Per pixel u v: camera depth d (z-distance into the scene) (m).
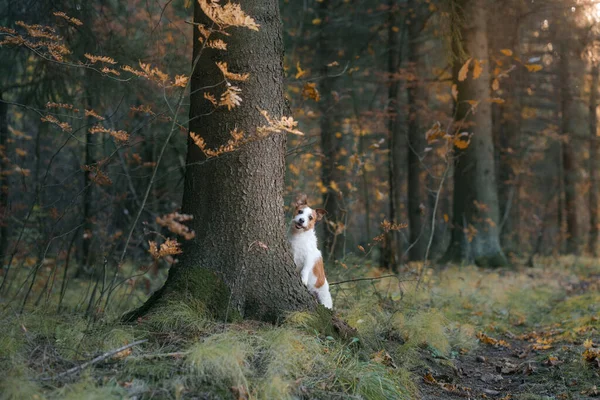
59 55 5.22
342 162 14.46
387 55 16.77
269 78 5.11
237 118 4.99
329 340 4.84
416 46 15.75
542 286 11.42
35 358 3.89
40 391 3.39
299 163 10.55
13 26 7.76
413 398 4.48
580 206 30.41
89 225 9.65
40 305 6.06
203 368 3.79
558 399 4.73
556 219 28.31
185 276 4.90
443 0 12.10
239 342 4.12
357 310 6.20
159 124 10.01
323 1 15.46
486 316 8.38
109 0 8.73
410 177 17.53
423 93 16.69
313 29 15.93
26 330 4.21
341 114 14.09
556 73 20.06
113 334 4.23
